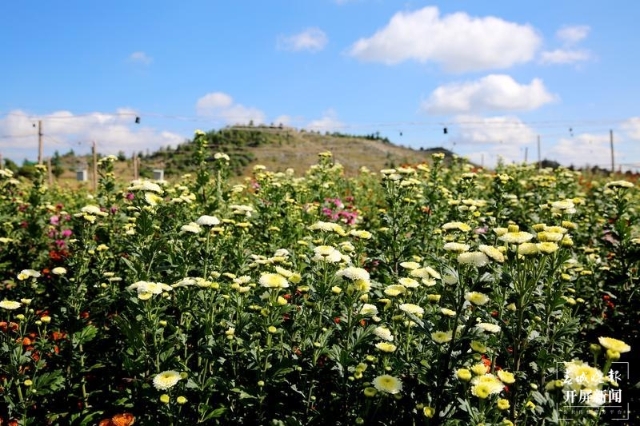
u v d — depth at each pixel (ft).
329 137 290.56
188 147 216.54
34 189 26.53
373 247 21.42
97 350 15.75
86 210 17.21
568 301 13.33
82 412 13.70
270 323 12.25
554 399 9.84
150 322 12.44
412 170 21.80
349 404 11.39
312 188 33.65
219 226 18.76
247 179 36.60
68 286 16.80
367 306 12.70
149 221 17.11
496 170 42.52
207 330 12.81
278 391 12.17
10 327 15.12
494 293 12.16
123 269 19.58
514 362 11.21
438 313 12.79
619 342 8.96
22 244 25.04
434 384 10.64
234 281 14.23
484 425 9.32
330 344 12.83
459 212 21.39
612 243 19.61
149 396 11.42
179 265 16.21
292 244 21.79
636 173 66.23
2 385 13.50
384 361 11.50
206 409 11.34
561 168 31.04
